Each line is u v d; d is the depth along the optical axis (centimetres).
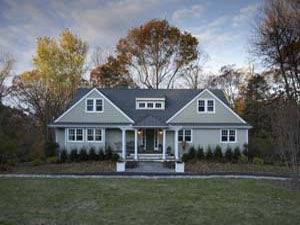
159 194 966
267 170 1720
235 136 2275
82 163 1953
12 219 680
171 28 3994
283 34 2711
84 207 795
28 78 3472
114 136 2328
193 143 2267
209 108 2316
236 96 4250
